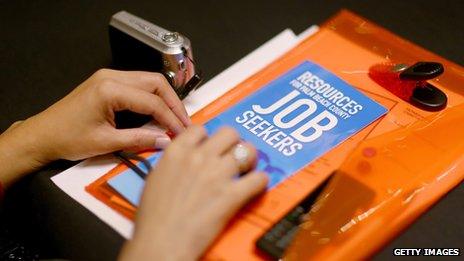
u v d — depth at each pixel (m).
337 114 0.72
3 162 0.69
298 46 0.83
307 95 0.75
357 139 0.69
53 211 0.66
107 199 0.65
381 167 0.66
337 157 0.67
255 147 0.68
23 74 0.84
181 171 0.59
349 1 0.92
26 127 0.70
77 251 0.64
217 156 0.61
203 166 0.60
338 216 0.61
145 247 0.55
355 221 0.61
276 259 0.58
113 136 0.68
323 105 0.73
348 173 0.65
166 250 0.55
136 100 0.69
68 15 0.93
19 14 0.93
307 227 0.60
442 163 0.66
